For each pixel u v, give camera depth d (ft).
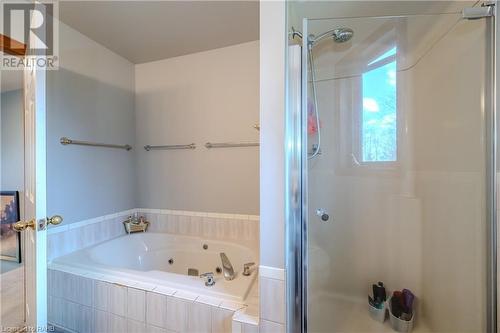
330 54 5.39
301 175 4.02
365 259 5.81
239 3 5.70
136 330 4.70
